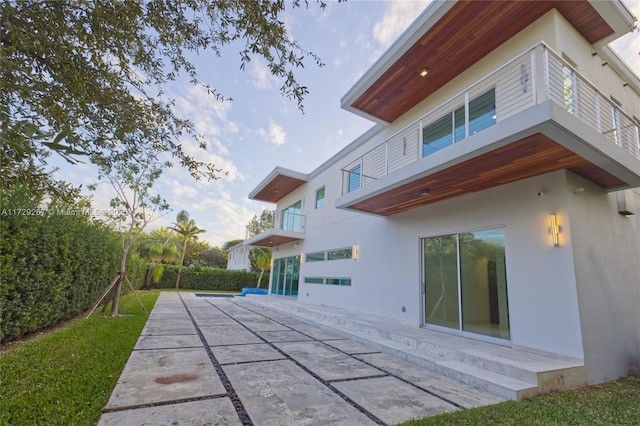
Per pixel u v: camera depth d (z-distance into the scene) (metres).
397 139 8.80
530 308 5.21
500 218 5.95
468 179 5.80
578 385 4.21
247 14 2.72
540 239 5.25
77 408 2.79
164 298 14.51
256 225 29.36
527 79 5.56
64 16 2.30
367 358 5.20
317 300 12.17
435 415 3.02
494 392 3.79
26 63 2.22
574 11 5.46
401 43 6.40
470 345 5.34
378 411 3.09
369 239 9.56
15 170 2.23
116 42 2.70
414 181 6.02
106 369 3.92
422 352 5.29
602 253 5.22
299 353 5.26
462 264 6.64
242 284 26.00
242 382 3.71
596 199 5.46
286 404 3.14
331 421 2.82
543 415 3.10
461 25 5.86
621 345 5.04
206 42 3.12
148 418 2.68
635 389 4.20
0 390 3.08
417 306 7.45
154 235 32.62
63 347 4.82
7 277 4.77
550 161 4.81
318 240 12.85
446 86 7.47
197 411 2.87
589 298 4.77
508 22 5.75
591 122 5.60
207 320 8.45
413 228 7.96
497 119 6.05
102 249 9.20
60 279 6.36
